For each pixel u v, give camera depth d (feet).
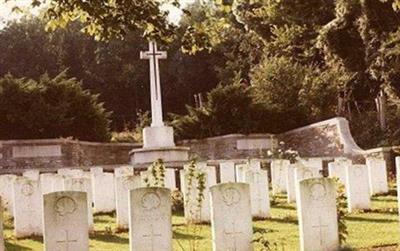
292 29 139.54
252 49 162.40
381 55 105.91
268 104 118.21
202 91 192.75
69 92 115.14
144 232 35.50
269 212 52.85
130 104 190.90
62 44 191.31
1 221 33.65
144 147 98.99
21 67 188.75
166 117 184.24
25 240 47.70
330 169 67.41
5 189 63.82
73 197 34.68
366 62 109.81
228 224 36.68
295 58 140.67
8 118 108.88
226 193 36.73
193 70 191.11
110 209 61.72
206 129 116.47
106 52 188.44
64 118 112.57
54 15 37.50
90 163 112.57
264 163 88.79
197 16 156.04
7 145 104.73
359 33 111.34
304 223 37.68
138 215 35.47
